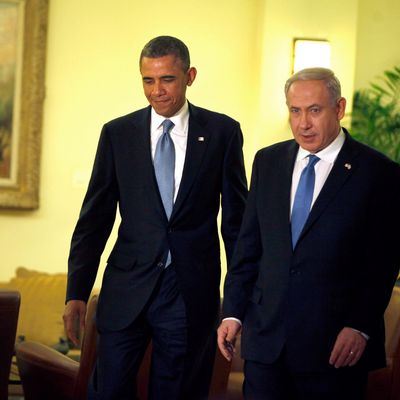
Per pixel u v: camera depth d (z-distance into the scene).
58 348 7.90
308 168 4.44
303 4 9.30
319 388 4.36
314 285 4.32
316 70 4.36
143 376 6.01
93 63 9.48
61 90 9.46
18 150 9.30
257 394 4.46
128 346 4.86
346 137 4.48
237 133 5.03
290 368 4.37
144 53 4.82
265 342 4.43
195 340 4.86
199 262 4.87
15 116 9.29
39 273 9.18
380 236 4.35
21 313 8.82
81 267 5.06
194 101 9.59
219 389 5.83
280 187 4.50
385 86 9.69
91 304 6.04
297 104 4.32
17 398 8.04
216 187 4.96
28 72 9.29
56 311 8.85
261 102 9.31
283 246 4.42
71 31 9.45
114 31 9.49
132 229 4.91
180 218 4.83
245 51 9.61
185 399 4.90
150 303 4.82
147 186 4.87
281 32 9.30
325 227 4.32
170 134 4.91
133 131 4.97
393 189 4.38
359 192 4.34
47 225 9.48
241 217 4.98
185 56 4.84
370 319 4.29
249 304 4.59
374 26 9.70
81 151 9.49
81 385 6.04
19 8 9.27
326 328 4.31
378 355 4.39
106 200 5.07
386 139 9.61
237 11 9.61
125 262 4.91
